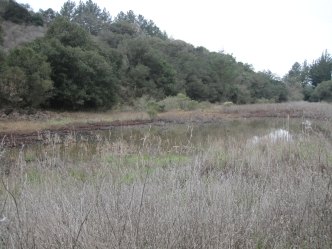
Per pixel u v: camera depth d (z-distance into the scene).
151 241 2.71
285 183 4.66
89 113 29.75
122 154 7.46
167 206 3.47
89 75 31.31
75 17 81.56
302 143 8.58
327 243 3.00
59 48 30.19
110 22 84.75
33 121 21.91
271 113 33.97
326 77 92.12
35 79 24.61
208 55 66.19
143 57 45.72
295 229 3.27
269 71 82.12
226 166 6.98
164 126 22.95
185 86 51.62
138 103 37.03
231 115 32.75
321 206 3.62
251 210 3.54
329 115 22.16
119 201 3.50
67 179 5.16
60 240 2.70
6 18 53.66
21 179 4.69
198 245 2.79
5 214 3.27
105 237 2.73
